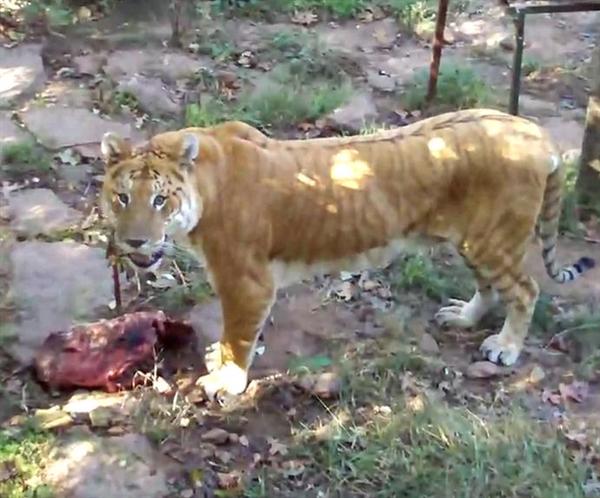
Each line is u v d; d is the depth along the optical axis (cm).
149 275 617
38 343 575
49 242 641
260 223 536
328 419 547
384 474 521
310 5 937
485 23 936
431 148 552
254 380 566
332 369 571
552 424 550
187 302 609
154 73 814
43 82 795
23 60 815
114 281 589
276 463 527
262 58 852
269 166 538
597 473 530
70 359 554
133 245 505
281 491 517
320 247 553
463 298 623
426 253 647
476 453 525
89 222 659
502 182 551
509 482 518
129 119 761
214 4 909
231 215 531
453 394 565
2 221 655
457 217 561
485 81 844
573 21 958
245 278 539
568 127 791
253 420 546
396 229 557
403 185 551
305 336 595
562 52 905
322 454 530
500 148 550
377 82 836
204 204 525
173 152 514
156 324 568
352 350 582
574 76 868
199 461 526
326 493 516
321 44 873
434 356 585
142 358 561
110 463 520
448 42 907
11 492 505
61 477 513
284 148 546
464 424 538
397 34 913
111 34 868
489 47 902
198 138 525
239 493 514
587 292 634
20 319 588
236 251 535
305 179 542
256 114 765
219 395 552
